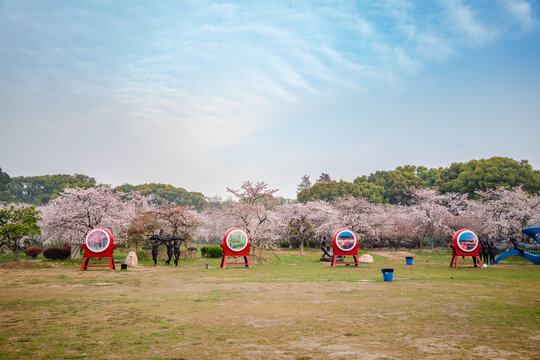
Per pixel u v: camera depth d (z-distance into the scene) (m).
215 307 11.55
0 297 13.62
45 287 16.61
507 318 9.83
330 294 14.48
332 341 7.57
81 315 10.26
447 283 18.19
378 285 17.44
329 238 59.41
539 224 45.56
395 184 96.50
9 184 110.38
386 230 59.72
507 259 38.41
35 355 6.61
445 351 6.81
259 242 38.94
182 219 40.34
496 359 6.31
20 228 28.58
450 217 60.44
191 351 6.87
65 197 37.28
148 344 7.34
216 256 40.78
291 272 25.05
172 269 27.34
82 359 6.39
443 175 86.69
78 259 32.94
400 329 8.61
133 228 38.16
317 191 96.06
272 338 7.82
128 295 14.18
